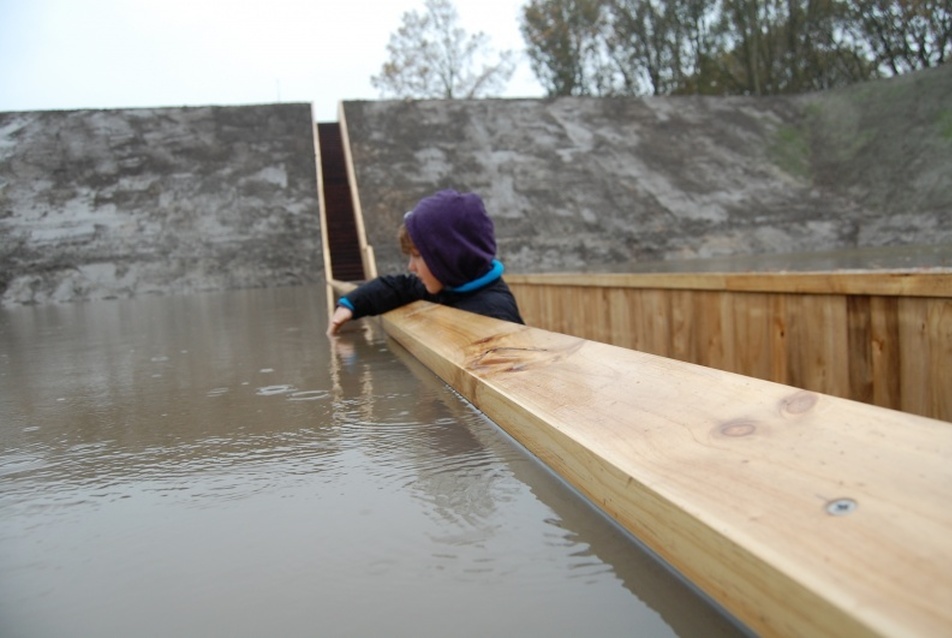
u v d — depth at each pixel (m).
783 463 0.66
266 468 1.05
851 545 0.50
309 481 0.97
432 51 35.03
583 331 4.66
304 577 0.67
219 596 0.64
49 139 16.09
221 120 17.47
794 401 0.82
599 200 16.27
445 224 2.57
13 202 14.56
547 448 0.96
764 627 0.51
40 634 0.59
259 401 1.57
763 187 17.52
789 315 2.68
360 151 17.39
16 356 2.94
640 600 0.60
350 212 16.48
